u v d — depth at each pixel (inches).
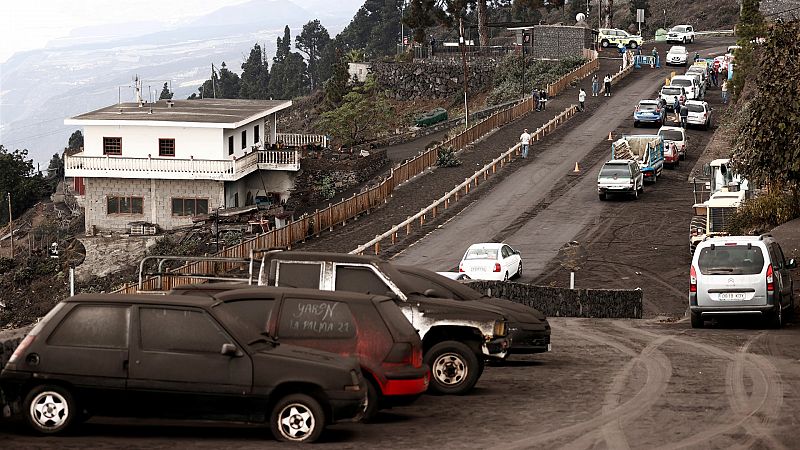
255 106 3998.5
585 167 3427.7
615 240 2524.6
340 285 876.6
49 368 687.7
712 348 1162.0
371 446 681.0
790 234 1914.4
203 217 3339.1
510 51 5984.3
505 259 2119.8
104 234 3499.0
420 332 884.6
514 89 5374.0
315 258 880.9
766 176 1841.8
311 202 3762.3
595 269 2245.3
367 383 750.5
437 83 6043.3
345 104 4940.9
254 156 3686.0
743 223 2196.1
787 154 1771.7
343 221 2918.3
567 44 5713.6
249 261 1025.5
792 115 1740.9
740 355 1098.1
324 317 761.6
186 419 687.1
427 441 698.8
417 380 759.1
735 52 4060.0
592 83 4891.7
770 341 1216.2
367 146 4424.2
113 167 3484.3
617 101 4579.2
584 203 2955.2
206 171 3457.2
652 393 877.2
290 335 759.1
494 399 858.8
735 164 1904.5
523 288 1541.6
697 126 3922.2
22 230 4478.3
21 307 3292.3
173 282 2043.6
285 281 880.3
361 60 6496.1
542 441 699.4
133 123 3499.0
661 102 4052.7
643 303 1893.5
